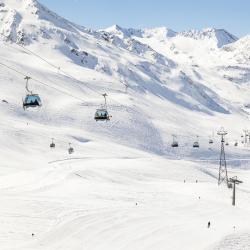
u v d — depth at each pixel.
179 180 93.81
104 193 58.59
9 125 149.38
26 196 49.19
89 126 194.00
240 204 67.25
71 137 156.75
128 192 61.50
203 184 78.94
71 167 89.00
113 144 162.38
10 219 37.97
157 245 36.03
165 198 60.09
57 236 34.88
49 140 140.38
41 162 109.06
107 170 85.44
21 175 75.31
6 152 115.56
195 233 40.62
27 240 33.31
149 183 79.56
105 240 35.75
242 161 190.00
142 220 42.94
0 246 31.42
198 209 54.84
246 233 42.25
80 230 36.94
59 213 41.22
